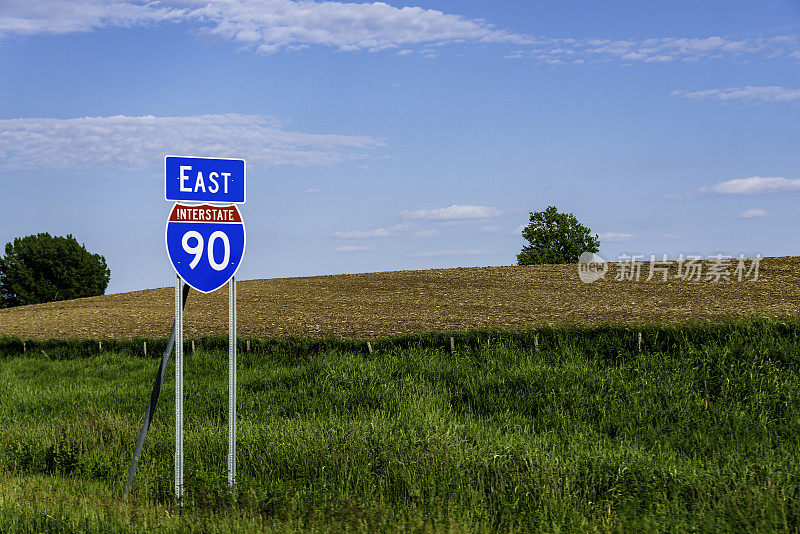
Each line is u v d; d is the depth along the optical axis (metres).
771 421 13.51
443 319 28.67
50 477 10.38
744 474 8.87
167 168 8.37
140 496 9.16
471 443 11.63
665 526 6.88
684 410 14.09
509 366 17.84
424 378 17.56
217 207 8.56
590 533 6.89
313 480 9.40
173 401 16.81
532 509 7.80
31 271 70.00
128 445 11.99
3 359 26.91
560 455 10.54
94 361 24.84
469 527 7.09
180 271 8.44
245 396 16.81
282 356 22.36
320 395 16.48
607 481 8.95
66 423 13.97
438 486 8.75
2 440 12.81
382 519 7.24
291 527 7.16
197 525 7.22
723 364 16.19
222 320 33.19
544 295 35.28
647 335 18.45
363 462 9.98
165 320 35.34
